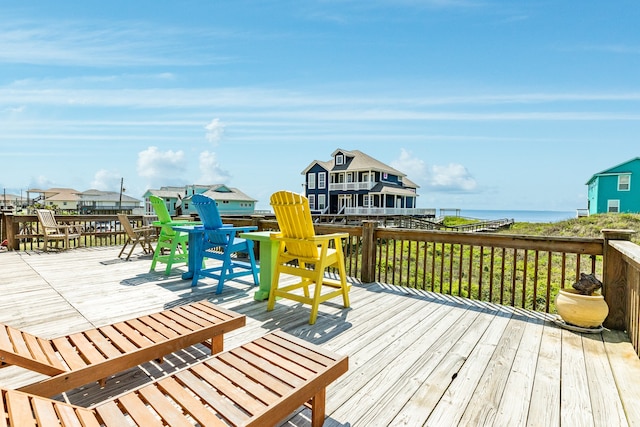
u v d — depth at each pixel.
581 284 2.97
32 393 1.48
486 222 23.20
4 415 1.16
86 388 1.91
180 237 4.93
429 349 2.54
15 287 4.15
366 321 3.14
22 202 54.62
